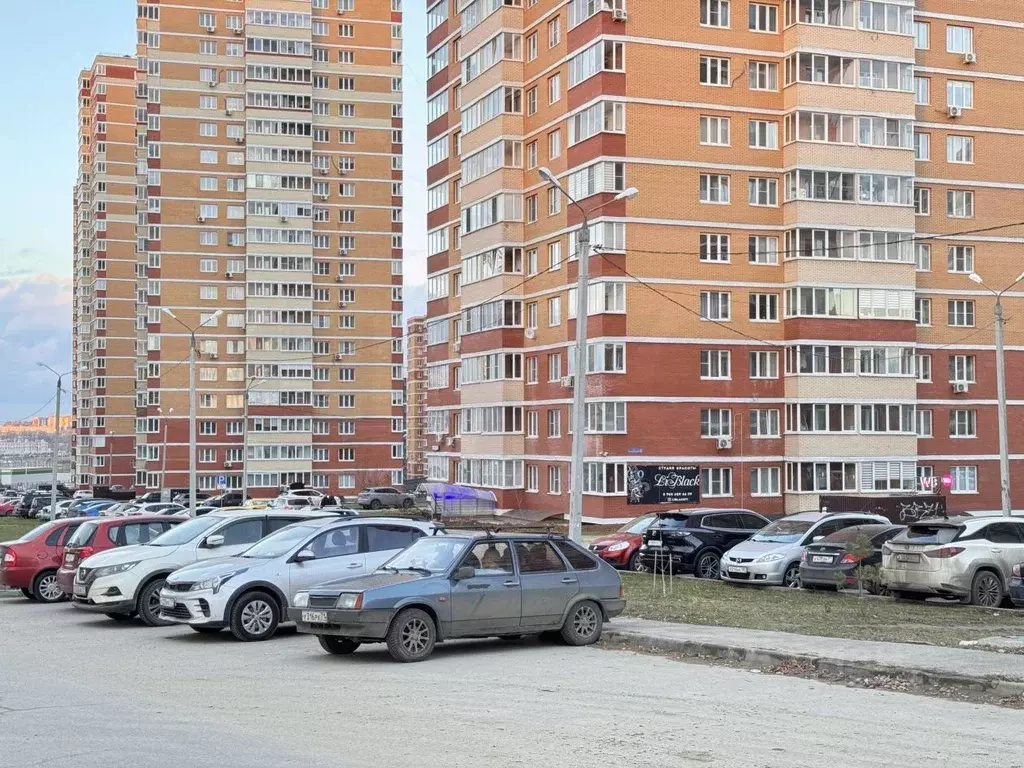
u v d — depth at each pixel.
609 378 48.28
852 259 50.88
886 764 8.67
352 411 104.81
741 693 11.90
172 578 17.73
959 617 17.77
